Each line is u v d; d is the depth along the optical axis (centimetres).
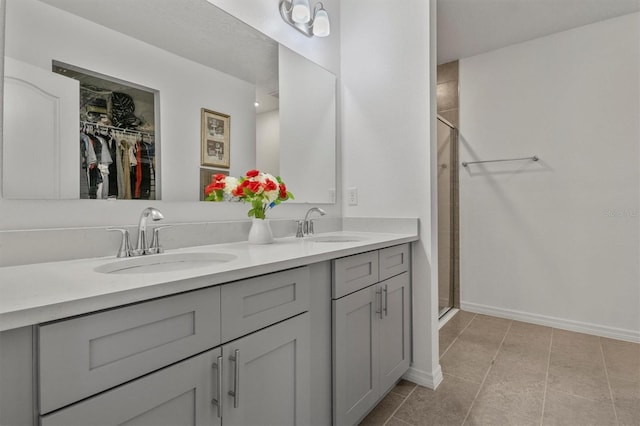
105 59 112
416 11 187
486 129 294
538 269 272
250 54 160
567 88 259
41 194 97
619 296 242
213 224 139
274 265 95
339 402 126
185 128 134
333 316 125
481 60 296
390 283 163
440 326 266
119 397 63
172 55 130
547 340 238
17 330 52
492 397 168
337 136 214
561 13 238
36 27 97
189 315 75
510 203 283
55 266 90
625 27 238
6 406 51
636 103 235
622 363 202
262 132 166
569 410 156
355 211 210
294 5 171
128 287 64
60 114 101
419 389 177
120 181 115
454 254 311
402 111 192
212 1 145
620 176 241
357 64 209
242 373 87
